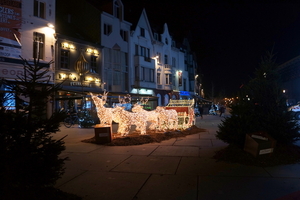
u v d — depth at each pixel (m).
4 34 16.66
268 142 6.12
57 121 3.65
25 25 17.98
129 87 30.03
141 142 9.16
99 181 5.02
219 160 6.38
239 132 6.68
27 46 18.05
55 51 21.03
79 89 22.53
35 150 3.37
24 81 3.64
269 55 7.62
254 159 6.06
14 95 3.54
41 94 3.59
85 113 16.95
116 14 28.91
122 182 4.93
